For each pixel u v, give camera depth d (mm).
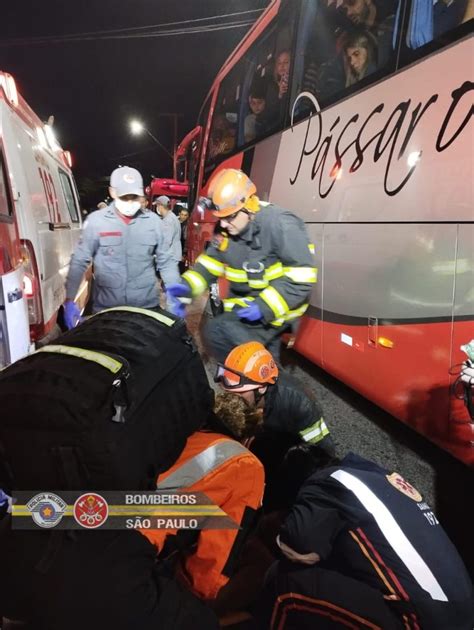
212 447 1763
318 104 4348
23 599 1473
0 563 1493
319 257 4332
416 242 3129
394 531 1698
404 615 1658
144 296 4145
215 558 1713
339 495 1784
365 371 3803
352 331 3918
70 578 1432
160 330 1835
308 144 4516
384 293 3477
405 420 3410
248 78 6203
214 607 2051
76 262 3996
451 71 2859
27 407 1412
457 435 2959
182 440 1720
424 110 3062
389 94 3393
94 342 1705
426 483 3227
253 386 2496
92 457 1396
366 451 3639
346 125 3895
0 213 3037
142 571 1489
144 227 4027
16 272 3105
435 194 2967
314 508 1785
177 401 1693
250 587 2145
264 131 5621
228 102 7152
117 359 1563
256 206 3184
